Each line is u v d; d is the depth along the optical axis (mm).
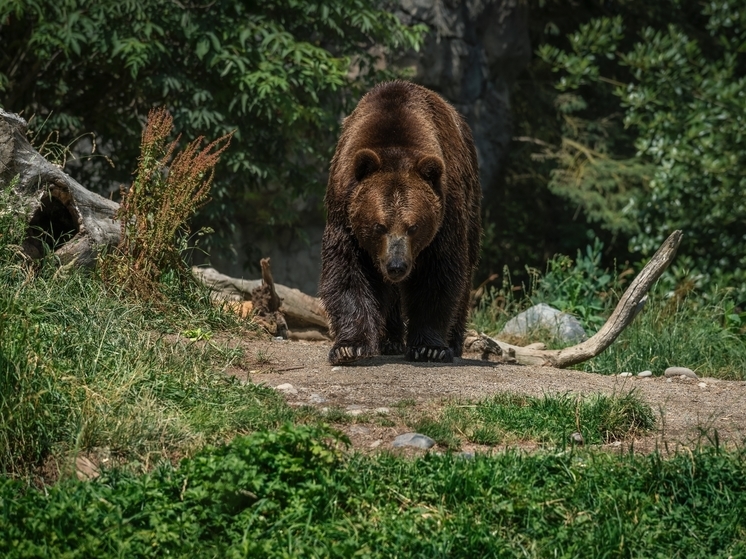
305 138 24297
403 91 12312
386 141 11539
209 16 20031
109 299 11180
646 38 25438
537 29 34812
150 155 12320
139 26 19266
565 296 17484
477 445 8641
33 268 11359
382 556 6227
